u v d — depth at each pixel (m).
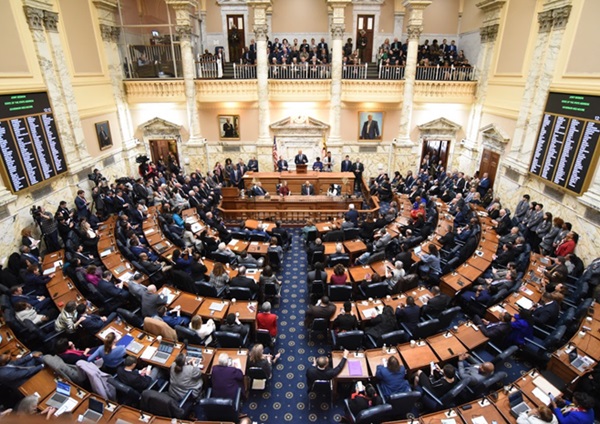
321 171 16.91
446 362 6.23
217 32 18.94
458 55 17.64
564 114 10.90
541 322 6.98
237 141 18.45
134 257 9.45
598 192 9.60
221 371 5.55
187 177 16.09
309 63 17.41
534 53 12.31
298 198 13.97
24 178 10.53
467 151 17.50
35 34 11.06
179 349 6.28
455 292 8.31
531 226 11.15
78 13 13.64
